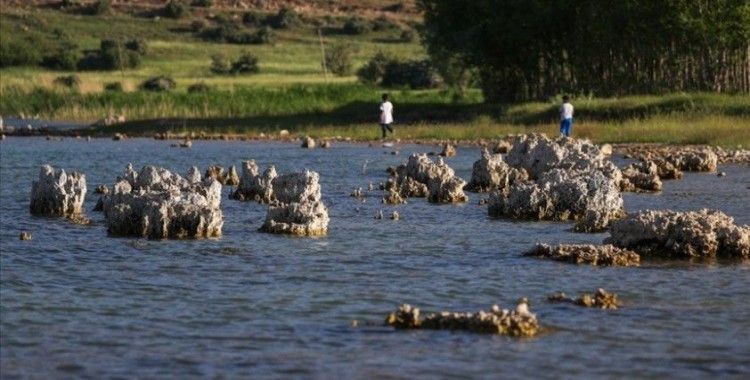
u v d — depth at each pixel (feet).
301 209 208.95
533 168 289.53
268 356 120.06
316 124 583.99
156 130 578.25
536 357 119.14
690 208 238.07
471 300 147.43
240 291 153.89
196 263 175.42
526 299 142.92
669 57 569.23
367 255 182.50
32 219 230.27
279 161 391.04
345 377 112.57
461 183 259.60
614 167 277.23
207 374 113.80
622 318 136.26
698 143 419.74
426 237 202.08
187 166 376.89
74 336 128.77
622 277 161.07
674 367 116.26
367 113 626.23
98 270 169.78
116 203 213.87
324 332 130.11
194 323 134.92
